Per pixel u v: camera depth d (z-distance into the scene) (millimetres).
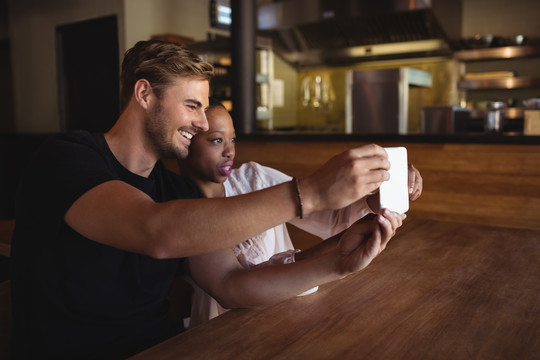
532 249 1251
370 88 4492
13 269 868
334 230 1167
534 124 3070
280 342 733
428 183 2633
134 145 913
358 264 794
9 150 5770
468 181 2506
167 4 5902
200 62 879
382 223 757
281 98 6184
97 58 5863
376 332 760
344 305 872
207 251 678
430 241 1335
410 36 5254
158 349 717
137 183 926
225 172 1121
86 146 838
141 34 5645
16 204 870
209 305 1138
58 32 6195
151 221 673
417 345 712
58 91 6277
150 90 866
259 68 5797
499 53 4887
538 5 5105
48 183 775
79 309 867
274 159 3121
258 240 1166
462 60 5352
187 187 1068
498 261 1142
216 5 5793
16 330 871
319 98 6176
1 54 7008
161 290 966
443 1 4898
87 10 5852
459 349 699
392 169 811
